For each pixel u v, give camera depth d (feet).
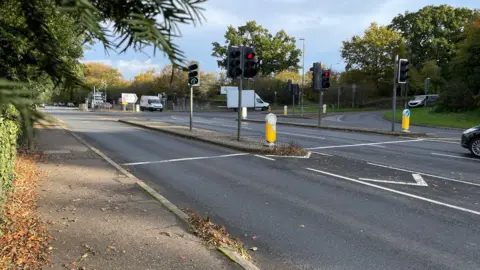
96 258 13.48
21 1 3.62
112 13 3.42
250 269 13.39
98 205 19.95
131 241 15.23
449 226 19.43
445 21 205.16
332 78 236.02
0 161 16.33
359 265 14.88
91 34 3.53
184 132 62.54
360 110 186.09
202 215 20.67
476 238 17.83
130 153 42.88
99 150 44.52
